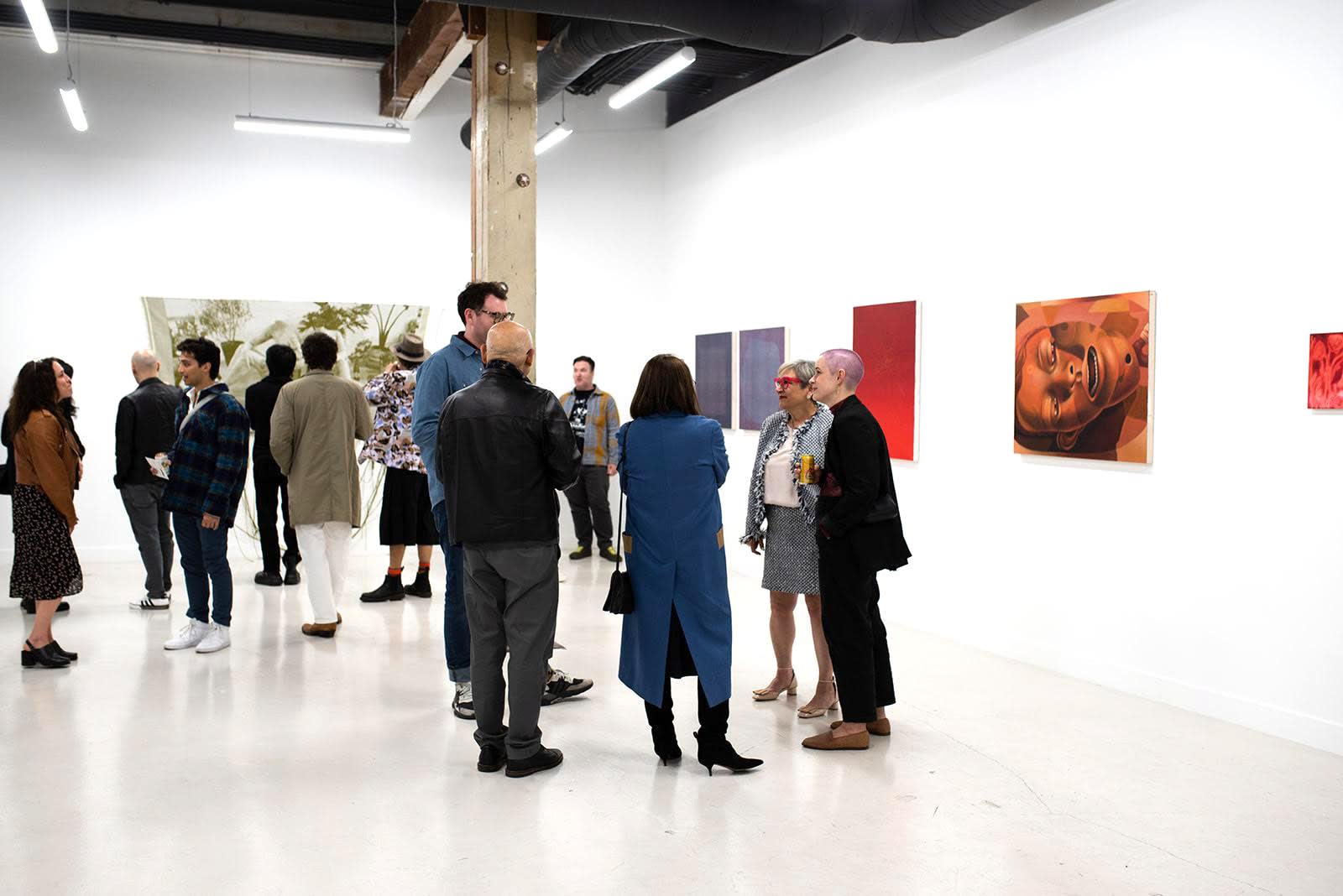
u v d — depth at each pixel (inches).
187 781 150.4
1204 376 187.3
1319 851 130.6
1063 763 160.4
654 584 151.5
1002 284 231.3
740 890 119.2
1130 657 201.2
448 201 376.5
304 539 237.0
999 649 231.5
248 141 352.8
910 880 121.8
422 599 284.5
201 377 220.1
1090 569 209.8
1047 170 219.8
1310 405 169.6
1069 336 212.1
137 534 263.0
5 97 326.6
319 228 361.4
